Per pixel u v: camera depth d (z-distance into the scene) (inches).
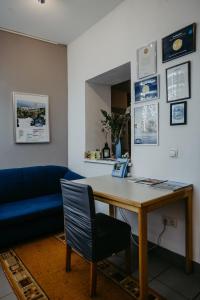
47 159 134.9
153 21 84.7
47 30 120.3
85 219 62.6
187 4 73.3
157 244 86.4
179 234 79.1
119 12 99.8
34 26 115.6
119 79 122.3
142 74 89.1
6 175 112.2
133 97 94.3
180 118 76.4
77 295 63.5
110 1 97.0
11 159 122.0
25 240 98.4
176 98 77.2
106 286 67.4
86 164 126.3
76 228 67.4
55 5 98.3
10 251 89.2
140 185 77.0
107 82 128.6
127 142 110.9
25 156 126.6
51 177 126.1
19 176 115.6
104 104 134.7
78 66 130.3
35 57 128.4
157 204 62.0
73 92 136.3
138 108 92.2
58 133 138.7
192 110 73.3
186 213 73.3
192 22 72.2
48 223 101.8
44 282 69.4
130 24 94.5
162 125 83.0
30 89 127.0
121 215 102.5
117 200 63.1
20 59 123.3
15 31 120.0
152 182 80.0
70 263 75.7
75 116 135.3
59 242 97.3
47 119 133.0
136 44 92.0
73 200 66.8
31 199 113.7
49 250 90.1
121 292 64.7
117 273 74.3
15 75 121.7
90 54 119.7
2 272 75.0
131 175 96.1
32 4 96.9
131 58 94.7
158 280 70.2
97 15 107.4
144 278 58.3
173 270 75.9
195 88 72.2
